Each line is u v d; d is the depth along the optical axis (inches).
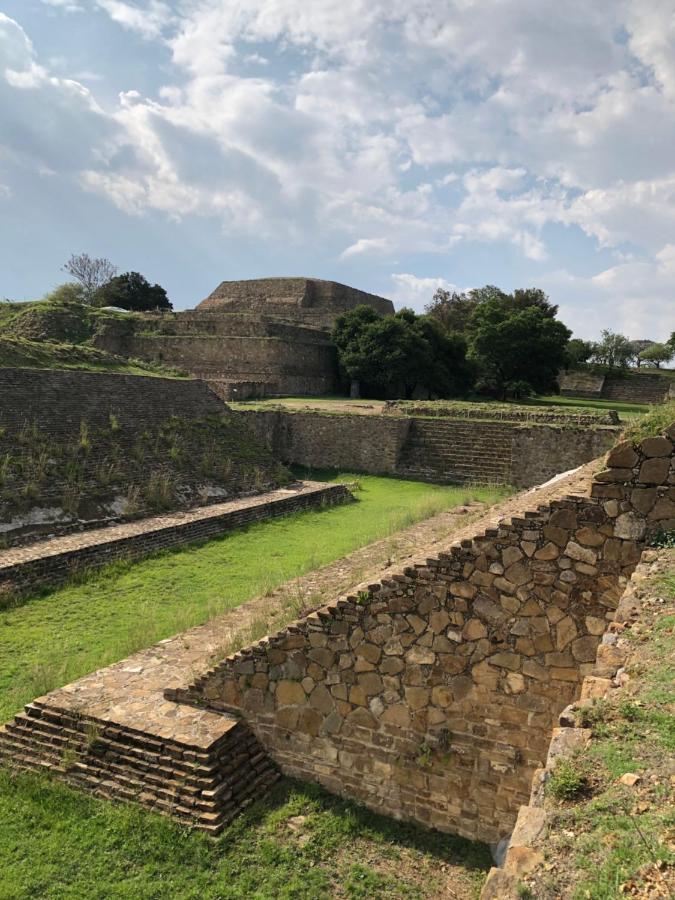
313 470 1227.2
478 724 289.6
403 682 299.4
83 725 320.8
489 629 289.0
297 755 314.8
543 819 157.5
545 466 1057.5
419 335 1766.7
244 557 670.5
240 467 987.9
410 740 297.6
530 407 1247.5
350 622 306.3
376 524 829.8
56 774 304.0
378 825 288.8
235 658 326.3
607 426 1053.8
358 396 1804.9
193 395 1099.9
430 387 1839.3
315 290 2284.7
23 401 812.6
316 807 295.3
